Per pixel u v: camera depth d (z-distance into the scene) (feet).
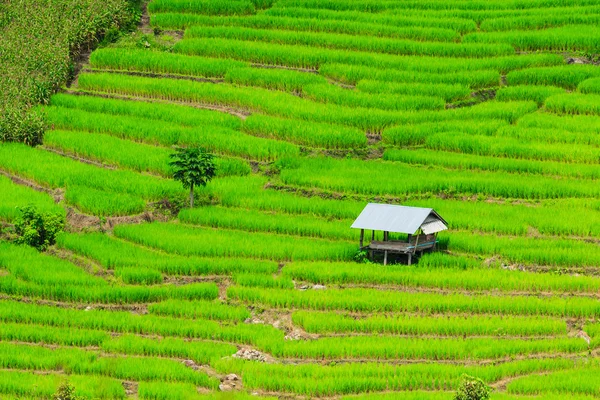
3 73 297.74
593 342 199.11
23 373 189.37
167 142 277.44
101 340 201.57
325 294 214.69
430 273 221.66
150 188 254.47
